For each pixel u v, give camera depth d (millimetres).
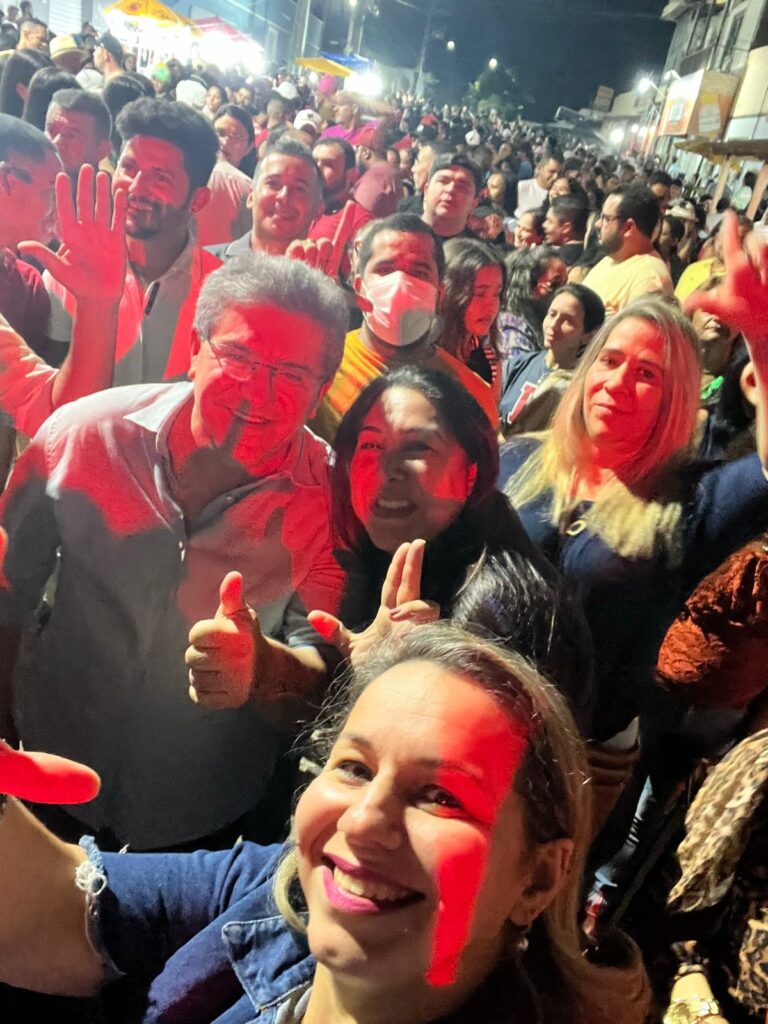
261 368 1219
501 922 787
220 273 1209
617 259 1521
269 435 1264
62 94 1401
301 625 1354
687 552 1318
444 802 755
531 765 788
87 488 1285
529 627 1326
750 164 2223
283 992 903
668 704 1401
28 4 4242
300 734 1313
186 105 1247
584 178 2645
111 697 1362
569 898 835
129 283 1282
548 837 798
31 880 981
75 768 695
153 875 1056
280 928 949
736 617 1327
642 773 1453
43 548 1336
